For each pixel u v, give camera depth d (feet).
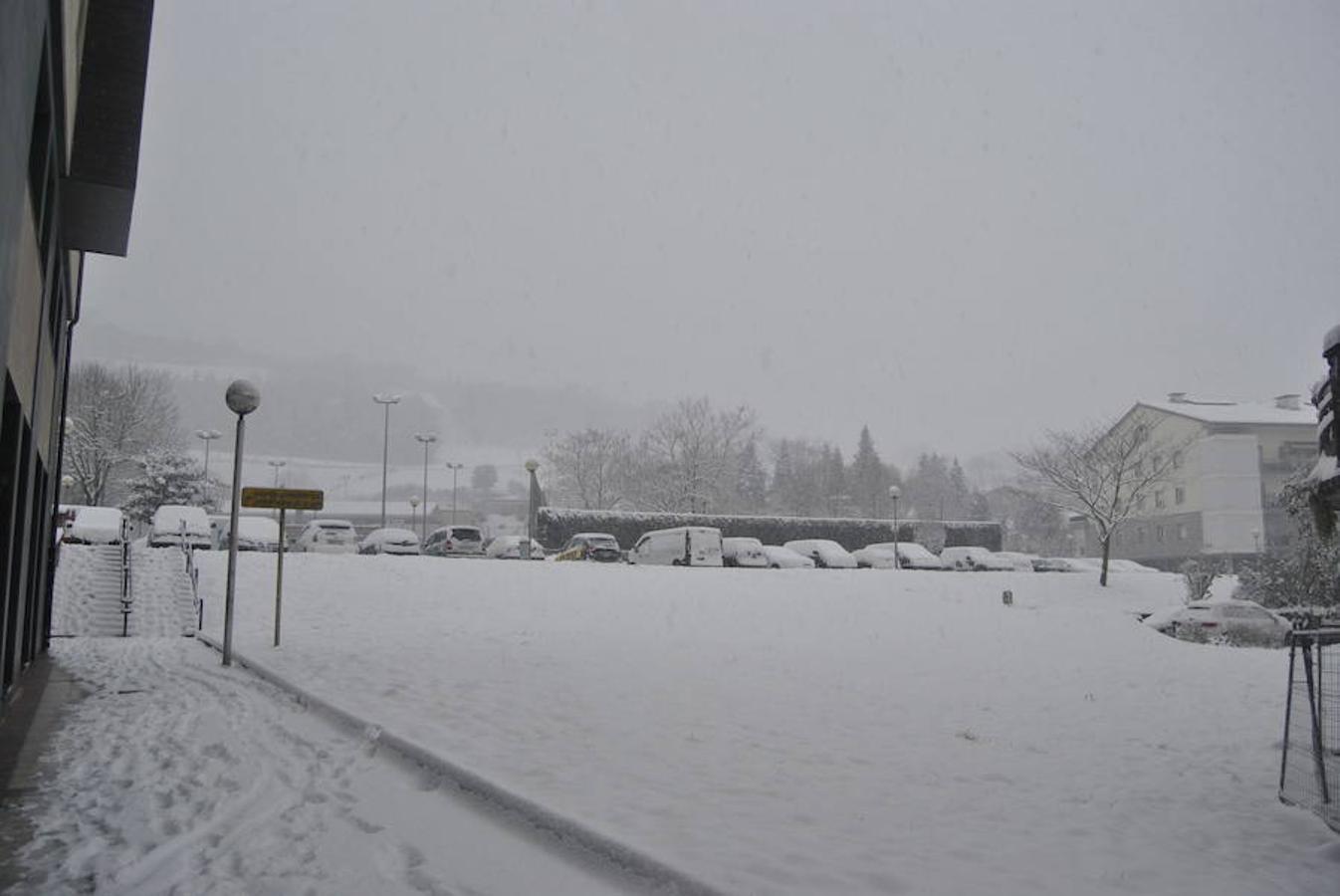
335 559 89.81
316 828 20.59
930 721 34.22
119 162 42.98
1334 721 28.37
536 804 20.77
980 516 341.62
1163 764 28.22
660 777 24.49
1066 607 98.37
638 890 17.22
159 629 64.49
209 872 17.92
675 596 85.76
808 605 85.46
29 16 21.03
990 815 22.13
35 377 35.32
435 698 35.65
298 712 34.06
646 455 226.79
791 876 17.33
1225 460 208.13
